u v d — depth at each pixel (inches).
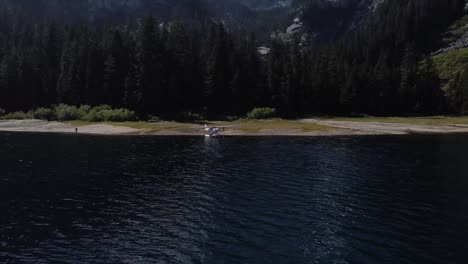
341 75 6127.0
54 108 5142.7
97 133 4001.0
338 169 2100.1
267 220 1296.8
